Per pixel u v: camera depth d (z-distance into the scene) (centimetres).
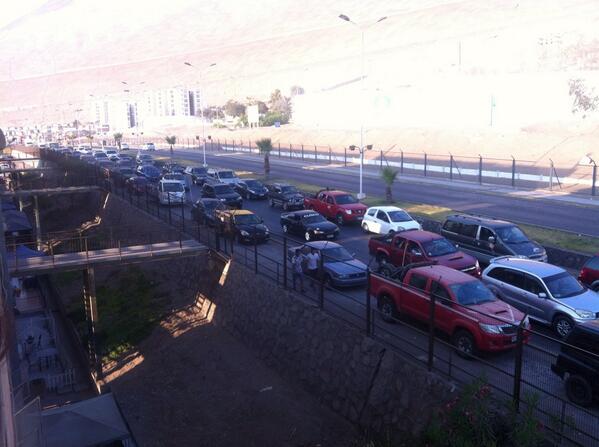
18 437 984
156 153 9619
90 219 5612
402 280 1820
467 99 7688
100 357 2764
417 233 2356
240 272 2628
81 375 2762
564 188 4312
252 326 2409
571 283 1753
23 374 2152
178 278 3322
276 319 2258
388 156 6750
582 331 1275
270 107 13475
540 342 1652
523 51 11262
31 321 3441
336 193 3603
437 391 1448
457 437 1138
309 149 8381
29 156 9931
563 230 2927
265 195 4600
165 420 2112
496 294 1873
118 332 2977
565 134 6053
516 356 1219
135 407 2248
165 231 3666
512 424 1112
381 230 3097
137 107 19300
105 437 1806
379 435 1589
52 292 3956
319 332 1992
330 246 2367
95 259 2800
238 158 8050
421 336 1752
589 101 6431
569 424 1093
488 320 1509
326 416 1817
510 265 1866
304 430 1794
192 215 3825
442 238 2291
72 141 14162
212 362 2403
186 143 11575
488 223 2434
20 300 3859
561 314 1669
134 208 4488
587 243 2642
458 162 5872
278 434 1827
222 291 2744
